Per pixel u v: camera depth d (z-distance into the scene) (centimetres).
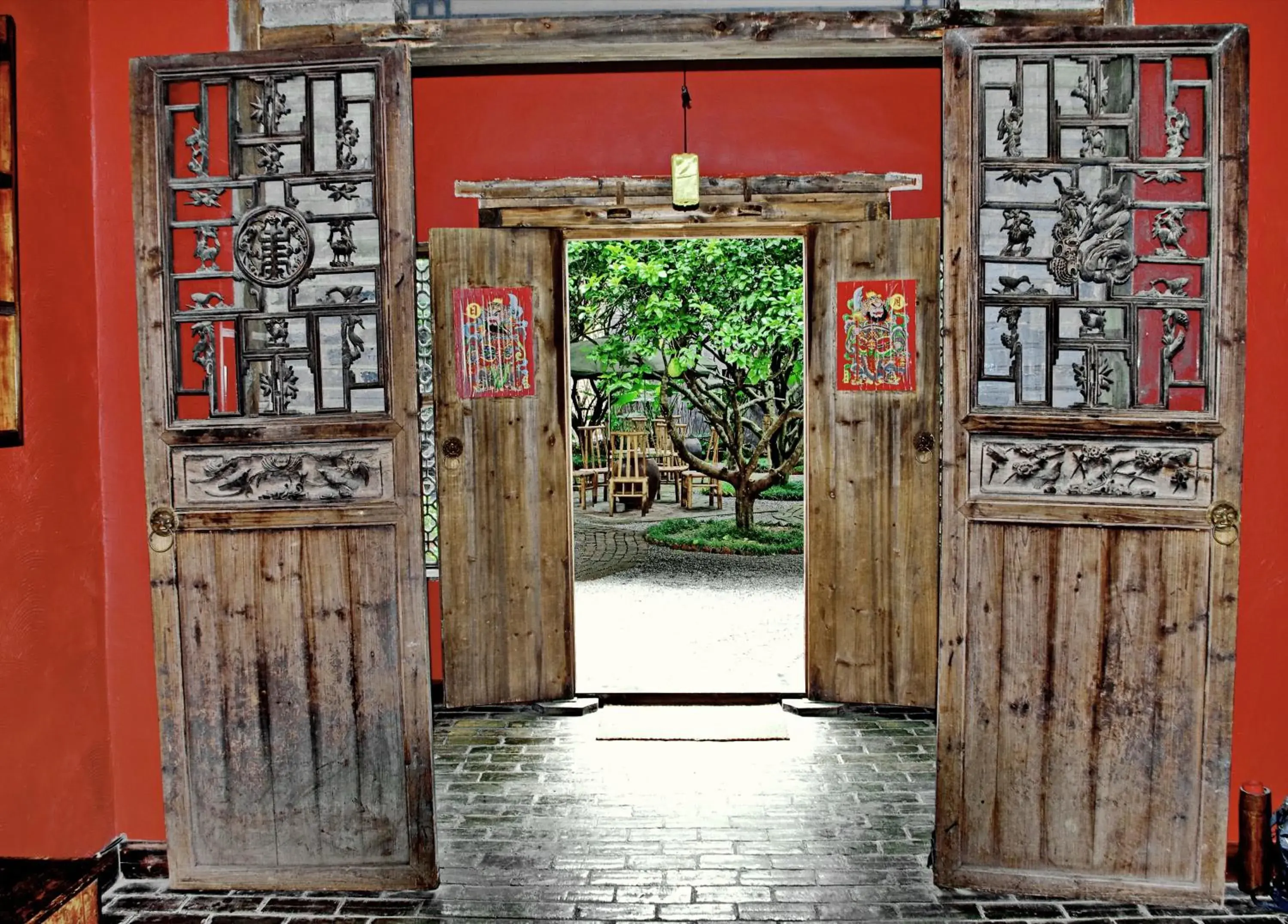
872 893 265
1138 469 250
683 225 411
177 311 262
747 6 266
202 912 263
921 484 394
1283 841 256
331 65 255
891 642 403
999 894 264
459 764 361
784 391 812
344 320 262
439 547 408
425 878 267
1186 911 256
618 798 329
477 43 260
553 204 413
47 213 259
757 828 306
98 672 280
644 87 414
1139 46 246
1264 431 266
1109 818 258
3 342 236
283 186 271
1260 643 270
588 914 257
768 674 467
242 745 269
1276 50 259
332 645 265
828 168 412
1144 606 253
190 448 263
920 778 344
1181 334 251
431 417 423
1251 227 263
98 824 278
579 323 793
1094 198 286
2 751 243
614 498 985
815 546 413
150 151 258
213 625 267
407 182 257
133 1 273
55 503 262
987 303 254
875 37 258
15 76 239
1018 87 252
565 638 422
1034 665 257
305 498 263
